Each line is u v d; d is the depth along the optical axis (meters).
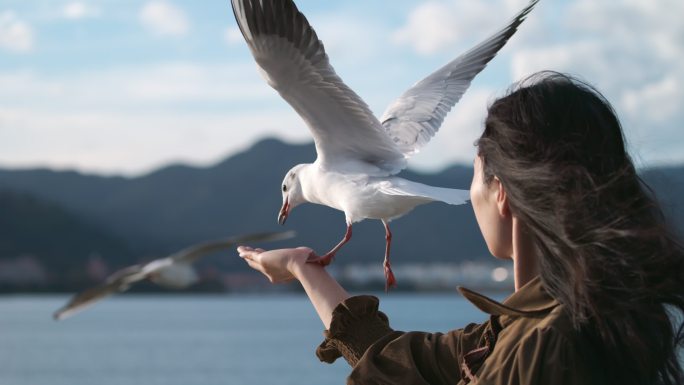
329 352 2.65
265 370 39.69
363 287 87.81
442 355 2.43
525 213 2.05
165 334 70.25
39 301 126.12
